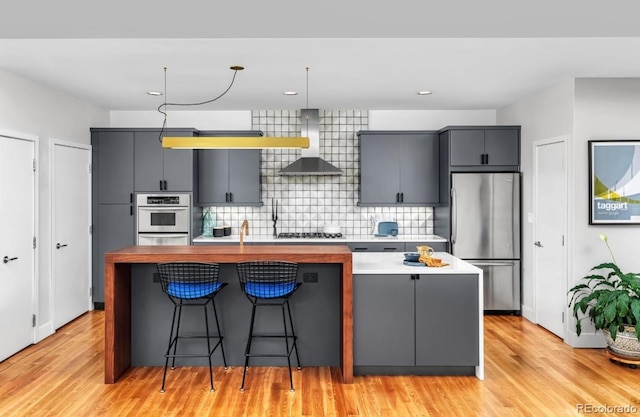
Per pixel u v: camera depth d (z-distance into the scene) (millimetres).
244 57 3957
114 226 6016
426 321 3824
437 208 6496
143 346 4086
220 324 4086
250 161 6320
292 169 6043
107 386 3641
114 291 3717
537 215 5414
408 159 6332
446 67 4254
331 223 6633
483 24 2754
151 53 3844
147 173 6008
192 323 4086
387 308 3814
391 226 6473
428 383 3717
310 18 2717
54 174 5113
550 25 2660
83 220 5789
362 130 6336
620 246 4566
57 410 3223
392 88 5125
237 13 2545
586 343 4559
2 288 4211
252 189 6328
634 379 3783
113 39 3492
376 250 6066
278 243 6055
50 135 5047
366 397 3453
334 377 3854
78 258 5664
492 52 3818
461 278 3818
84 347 4574
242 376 3861
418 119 6578
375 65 4211
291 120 6531
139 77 4617
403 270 3812
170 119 6520
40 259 4844
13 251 4379
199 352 4086
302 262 3730
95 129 5973
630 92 4562
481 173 5840
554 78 4629
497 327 5312
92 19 2635
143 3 2494
